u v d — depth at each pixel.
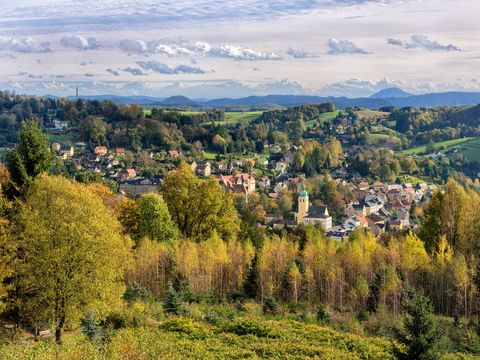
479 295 54.72
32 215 36.00
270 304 49.44
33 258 35.53
